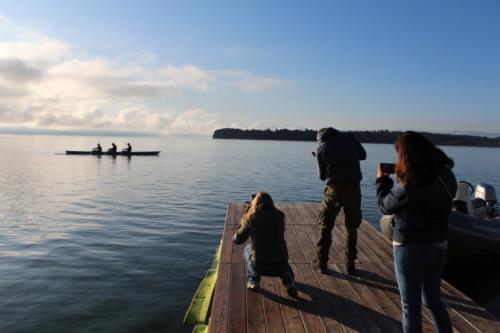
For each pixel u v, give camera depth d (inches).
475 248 317.4
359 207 205.3
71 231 518.3
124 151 2196.1
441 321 128.2
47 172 1293.1
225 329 159.5
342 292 196.5
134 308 286.0
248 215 191.6
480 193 386.0
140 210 672.4
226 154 2790.4
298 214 374.0
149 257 406.3
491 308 277.7
